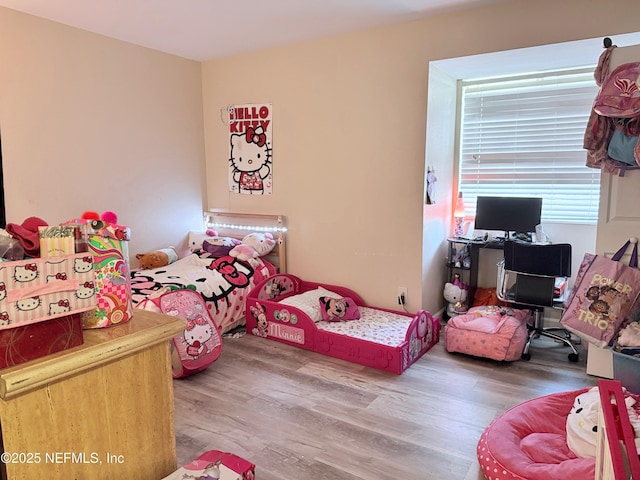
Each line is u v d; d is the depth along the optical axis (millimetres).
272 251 4227
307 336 3264
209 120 4496
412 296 3561
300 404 2508
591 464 1654
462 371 2924
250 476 1184
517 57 3127
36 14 3092
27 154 3154
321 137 3812
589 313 2660
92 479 964
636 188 2605
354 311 3484
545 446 1877
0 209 3035
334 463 1996
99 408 962
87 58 3457
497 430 1991
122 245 1072
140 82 3873
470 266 3785
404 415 2389
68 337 895
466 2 2914
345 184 3748
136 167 3908
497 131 3801
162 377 1094
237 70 4211
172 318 1112
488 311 3354
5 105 3014
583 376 2834
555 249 2877
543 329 3420
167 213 4230
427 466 1976
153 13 3078
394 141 3463
